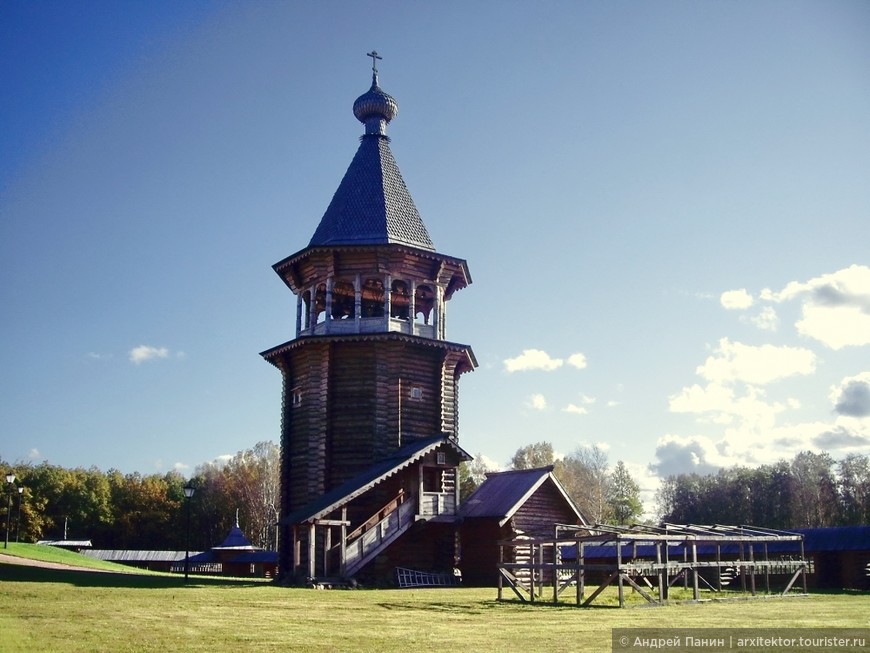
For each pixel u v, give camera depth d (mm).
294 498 38438
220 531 104438
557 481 38156
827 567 38125
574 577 28172
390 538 34031
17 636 14375
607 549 43000
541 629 16531
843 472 92000
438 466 35938
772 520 92062
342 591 28984
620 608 21875
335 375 38281
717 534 30219
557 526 25375
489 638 15031
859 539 37594
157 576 41188
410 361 38906
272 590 28375
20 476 102375
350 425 37625
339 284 41562
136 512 104562
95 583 28859
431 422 39031
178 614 18953
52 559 46156
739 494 95438
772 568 32688
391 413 37750
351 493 32562
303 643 14227
